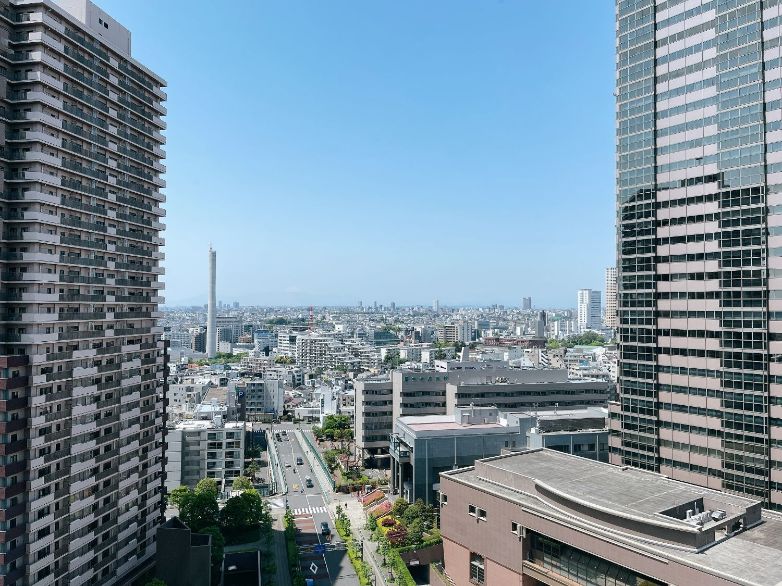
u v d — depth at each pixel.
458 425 189.62
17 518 99.25
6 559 96.31
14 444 98.81
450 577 118.75
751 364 135.75
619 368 164.75
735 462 138.12
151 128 137.38
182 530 122.94
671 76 154.00
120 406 124.81
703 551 81.44
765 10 136.38
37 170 105.94
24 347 104.00
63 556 107.31
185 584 122.56
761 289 134.38
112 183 123.94
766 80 135.62
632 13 163.38
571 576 94.69
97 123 119.19
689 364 147.88
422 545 151.25
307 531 171.25
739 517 90.94
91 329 118.31
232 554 151.38
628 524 88.25
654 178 156.75
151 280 139.38
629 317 161.88
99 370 118.25
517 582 102.56
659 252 155.25
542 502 102.69
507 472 113.06
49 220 107.31
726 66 142.50
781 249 131.62
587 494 99.44
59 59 109.94
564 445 180.50
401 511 172.50
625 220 163.75
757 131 136.38
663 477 110.69
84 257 116.81
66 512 108.31
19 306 105.44
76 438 111.75
